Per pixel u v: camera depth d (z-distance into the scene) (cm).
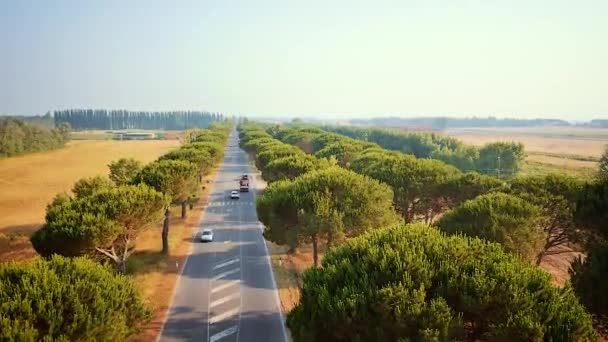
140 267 4309
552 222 3656
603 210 2659
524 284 1942
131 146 19250
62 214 3306
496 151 10681
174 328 3177
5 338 1612
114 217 3338
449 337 1778
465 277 1956
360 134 19088
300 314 2080
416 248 2222
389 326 1806
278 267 4500
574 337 1734
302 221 3434
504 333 1727
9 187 8919
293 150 8100
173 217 6612
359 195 3712
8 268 2022
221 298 3728
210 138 12394
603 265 2356
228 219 6644
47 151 17088
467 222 3288
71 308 1864
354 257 2309
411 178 5078
